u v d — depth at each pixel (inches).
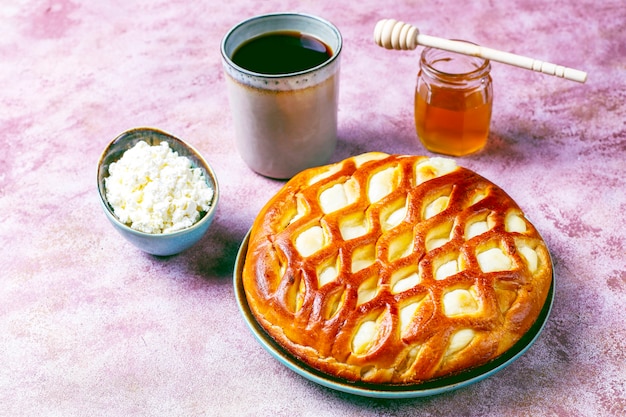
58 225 28.9
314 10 38.0
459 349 22.7
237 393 24.1
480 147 30.5
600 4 37.5
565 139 31.1
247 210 29.0
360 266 24.1
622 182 29.4
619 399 23.5
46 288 26.9
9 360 25.1
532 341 23.3
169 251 26.8
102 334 25.6
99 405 24.0
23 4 39.9
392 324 22.7
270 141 28.4
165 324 25.8
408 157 26.8
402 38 27.9
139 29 37.9
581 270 26.7
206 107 33.3
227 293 26.6
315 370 23.0
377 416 23.5
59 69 35.7
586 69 33.9
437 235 24.8
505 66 34.5
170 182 26.0
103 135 32.2
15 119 33.0
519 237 24.5
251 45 28.8
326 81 27.3
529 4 37.7
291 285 23.7
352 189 25.8
